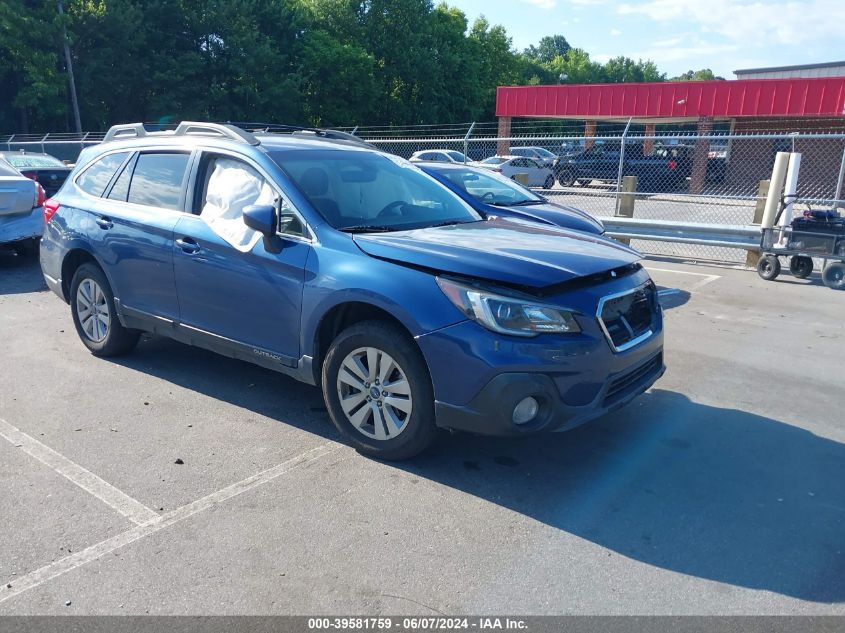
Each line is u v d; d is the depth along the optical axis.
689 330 7.11
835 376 5.75
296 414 4.78
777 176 9.42
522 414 3.62
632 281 4.10
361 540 3.32
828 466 4.16
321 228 4.25
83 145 25.11
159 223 5.00
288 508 3.59
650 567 3.16
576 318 3.65
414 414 3.86
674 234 10.84
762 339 6.79
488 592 2.96
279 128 6.10
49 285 6.14
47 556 3.16
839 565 3.19
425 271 3.81
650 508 3.66
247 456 4.15
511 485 3.87
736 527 3.50
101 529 3.38
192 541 3.29
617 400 3.89
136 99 41.47
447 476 3.95
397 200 4.88
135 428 4.52
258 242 4.41
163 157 5.25
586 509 3.63
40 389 5.15
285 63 45.38
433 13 53.69
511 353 3.54
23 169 13.77
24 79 37.16
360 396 4.09
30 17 34.88
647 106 29.56
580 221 8.32
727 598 2.95
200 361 5.81
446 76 54.84
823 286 9.37
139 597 2.89
